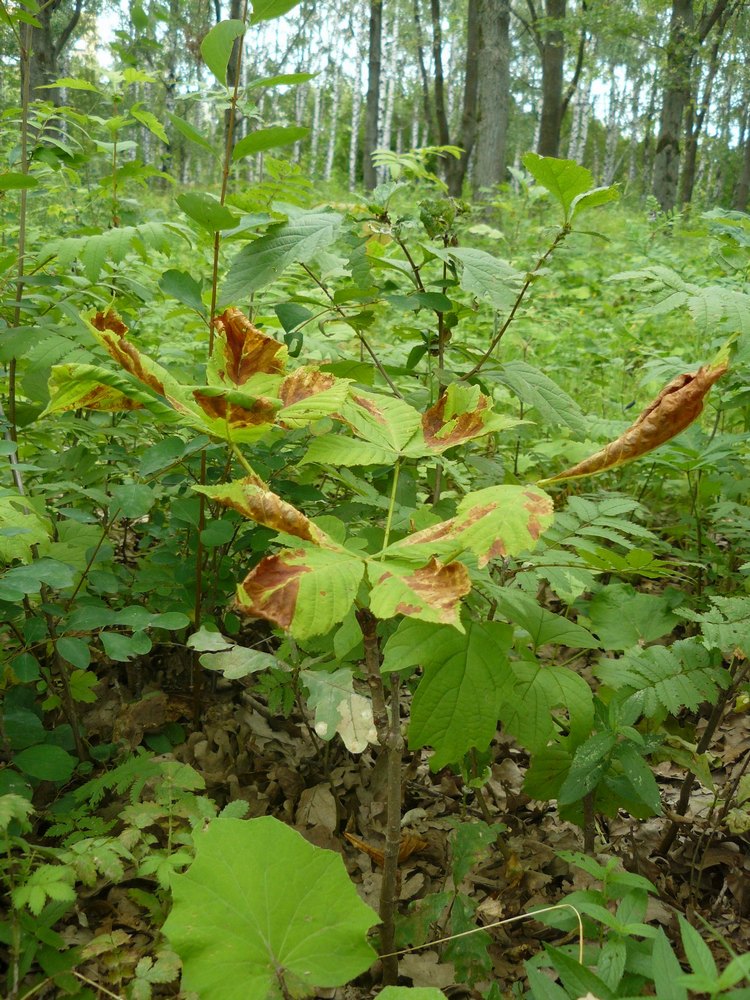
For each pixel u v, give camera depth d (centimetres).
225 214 90
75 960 76
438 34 857
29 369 102
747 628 89
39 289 123
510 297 94
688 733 112
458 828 88
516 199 327
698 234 149
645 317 239
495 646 74
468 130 791
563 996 64
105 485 125
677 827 100
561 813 97
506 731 83
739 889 94
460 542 59
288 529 59
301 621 55
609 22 837
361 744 81
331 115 1970
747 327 102
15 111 129
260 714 120
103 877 89
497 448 175
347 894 67
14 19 110
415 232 109
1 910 82
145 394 64
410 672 101
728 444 122
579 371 220
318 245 91
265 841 70
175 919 64
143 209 159
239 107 101
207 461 113
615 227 553
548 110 876
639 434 61
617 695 92
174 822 93
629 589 107
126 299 132
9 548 83
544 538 97
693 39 855
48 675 103
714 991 56
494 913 91
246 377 68
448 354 172
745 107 1565
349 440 71
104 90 137
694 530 152
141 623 90
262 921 65
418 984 82
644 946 73
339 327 142
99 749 103
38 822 95
